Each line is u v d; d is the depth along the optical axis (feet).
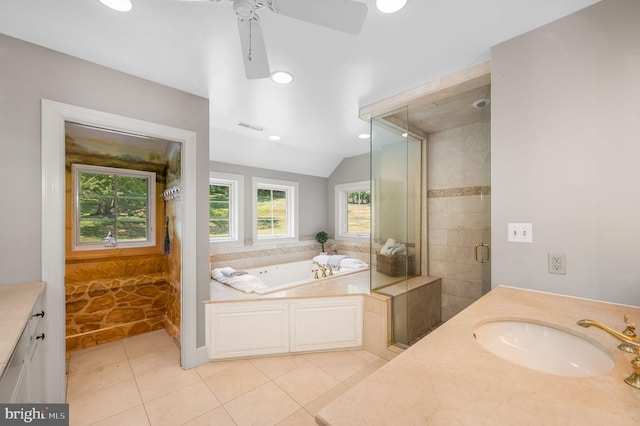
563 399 2.09
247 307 7.81
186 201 7.21
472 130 9.95
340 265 13.79
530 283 4.93
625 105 4.08
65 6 4.22
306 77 6.51
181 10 4.32
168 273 9.82
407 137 8.89
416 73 6.38
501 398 2.09
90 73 5.79
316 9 3.36
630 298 4.10
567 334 3.49
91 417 5.50
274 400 6.04
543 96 4.77
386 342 7.93
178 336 8.65
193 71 6.21
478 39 5.13
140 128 6.43
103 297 9.04
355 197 15.37
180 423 5.36
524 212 4.98
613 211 4.20
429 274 11.01
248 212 13.37
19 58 5.07
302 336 8.11
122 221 9.82
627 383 2.29
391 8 4.28
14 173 5.01
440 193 10.73
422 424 1.82
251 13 3.41
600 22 4.24
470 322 3.59
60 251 5.42
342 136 11.42
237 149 12.04
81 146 8.70
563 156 4.59
